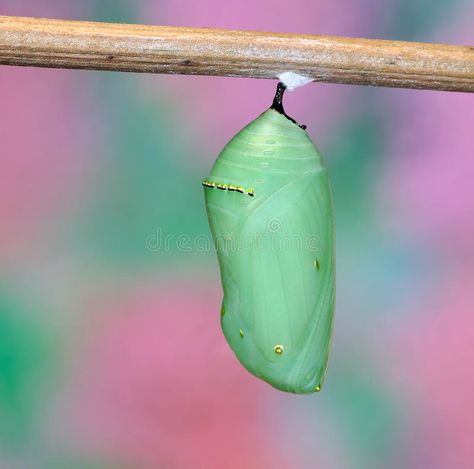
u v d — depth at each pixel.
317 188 0.26
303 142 0.26
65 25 0.26
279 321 0.27
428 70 0.26
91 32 0.26
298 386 0.27
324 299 0.27
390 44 0.26
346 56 0.26
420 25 0.31
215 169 0.27
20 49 0.26
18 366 0.31
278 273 0.26
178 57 0.26
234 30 0.26
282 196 0.26
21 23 0.26
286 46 0.26
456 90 0.26
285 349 0.27
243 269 0.26
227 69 0.26
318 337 0.27
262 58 0.26
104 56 0.26
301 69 0.26
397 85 0.26
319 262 0.27
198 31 0.26
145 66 0.26
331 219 0.27
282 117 0.26
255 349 0.27
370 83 0.26
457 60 0.26
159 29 0.26
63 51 0.26
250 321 0.27
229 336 0.27
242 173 0.26
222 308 0.27
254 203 0.26
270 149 0.26
